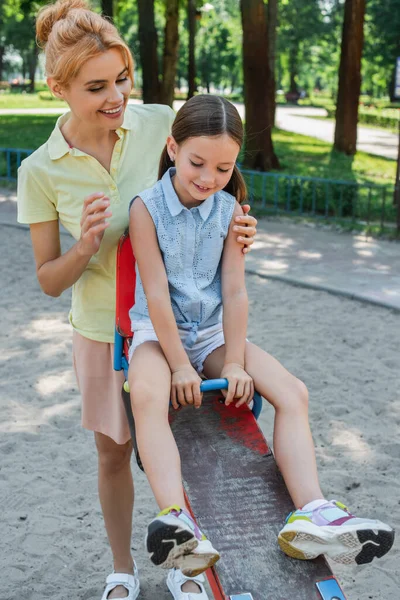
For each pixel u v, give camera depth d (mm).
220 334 2613
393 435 4785
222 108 2238
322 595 1927
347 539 1951
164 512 1986
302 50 66812
